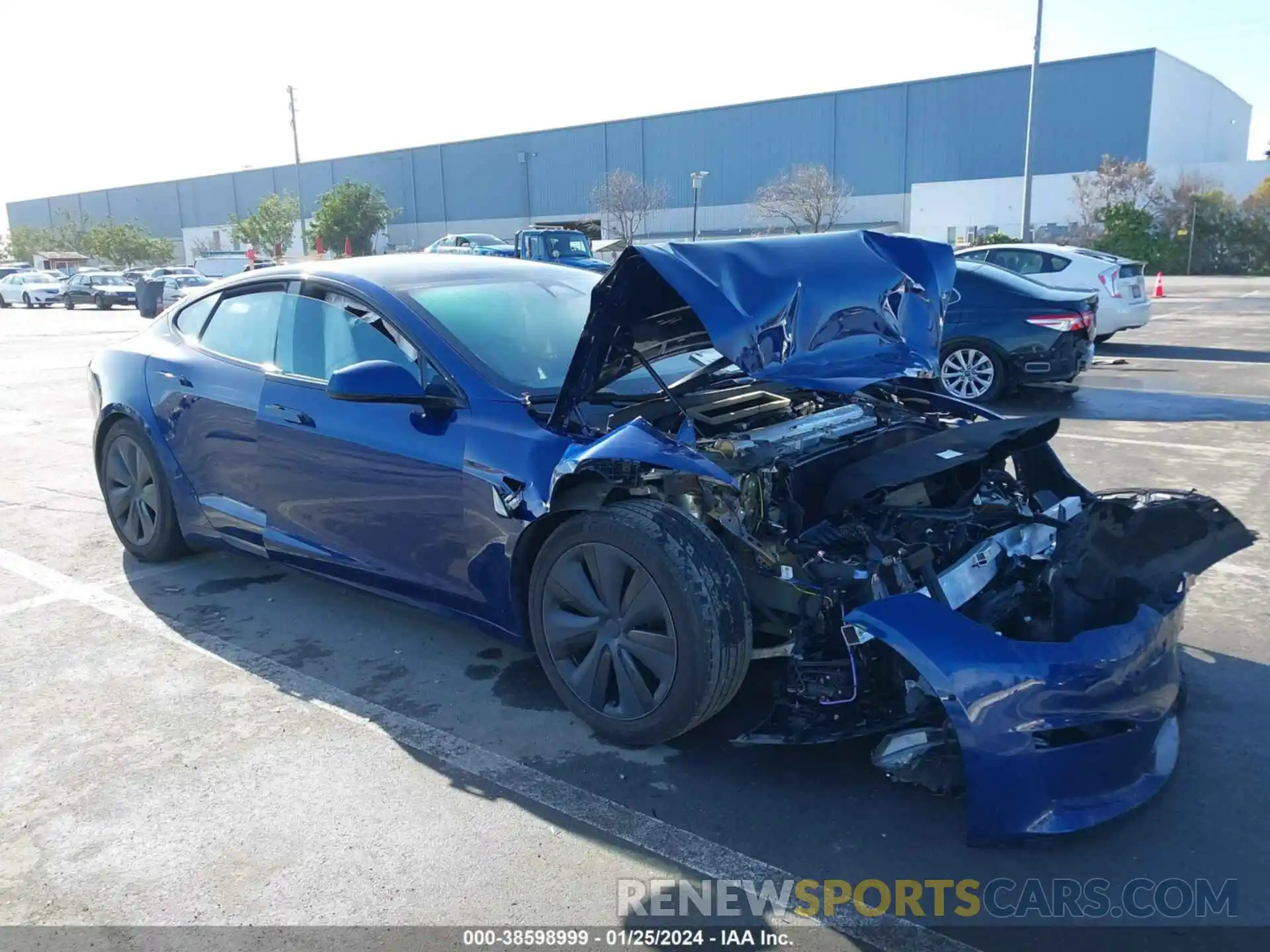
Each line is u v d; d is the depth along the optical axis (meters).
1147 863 2.75
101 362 5.44
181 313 5.21
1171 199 45.62
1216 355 13.77
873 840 2.88
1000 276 10.22
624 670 3.27
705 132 56.84
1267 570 5.03
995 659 2.68
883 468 3.34
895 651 2.89
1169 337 16.33
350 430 3.98
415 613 4.67
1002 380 10.05
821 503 3.47
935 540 3.31
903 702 2.96
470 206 65.44
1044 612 3.21
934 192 51.28
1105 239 44.97
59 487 7.36
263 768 3.32
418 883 2.72
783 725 3.04
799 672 3.04
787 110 54.88
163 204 85.06
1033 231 49.09
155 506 5.18
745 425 3.86
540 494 3.39
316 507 4.20
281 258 55.84
